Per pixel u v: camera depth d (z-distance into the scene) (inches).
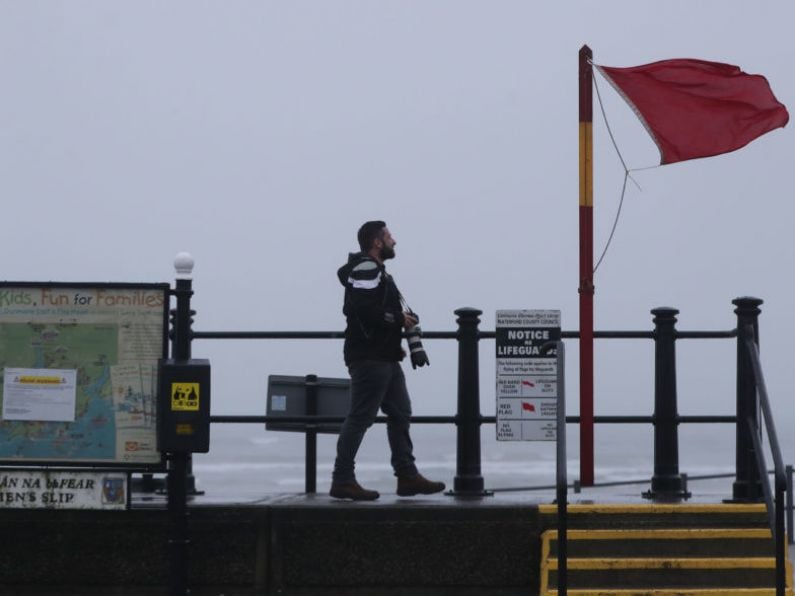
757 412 1407.5
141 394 1307.8
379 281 1369.3
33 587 1350.9
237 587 1352.1
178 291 1290.6
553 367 1413.6
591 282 1498.5
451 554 1342.3
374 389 1385.3
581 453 1518.2
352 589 1346.0
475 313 1473.9
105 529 1348.4
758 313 1422.2
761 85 1508.4
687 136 1517.0
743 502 1391.5
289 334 1502.2
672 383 1488.7
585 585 1301.7
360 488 1411.2
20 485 1311.5
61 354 1311.5
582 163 1504.7
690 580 1305.4
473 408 1464.1
